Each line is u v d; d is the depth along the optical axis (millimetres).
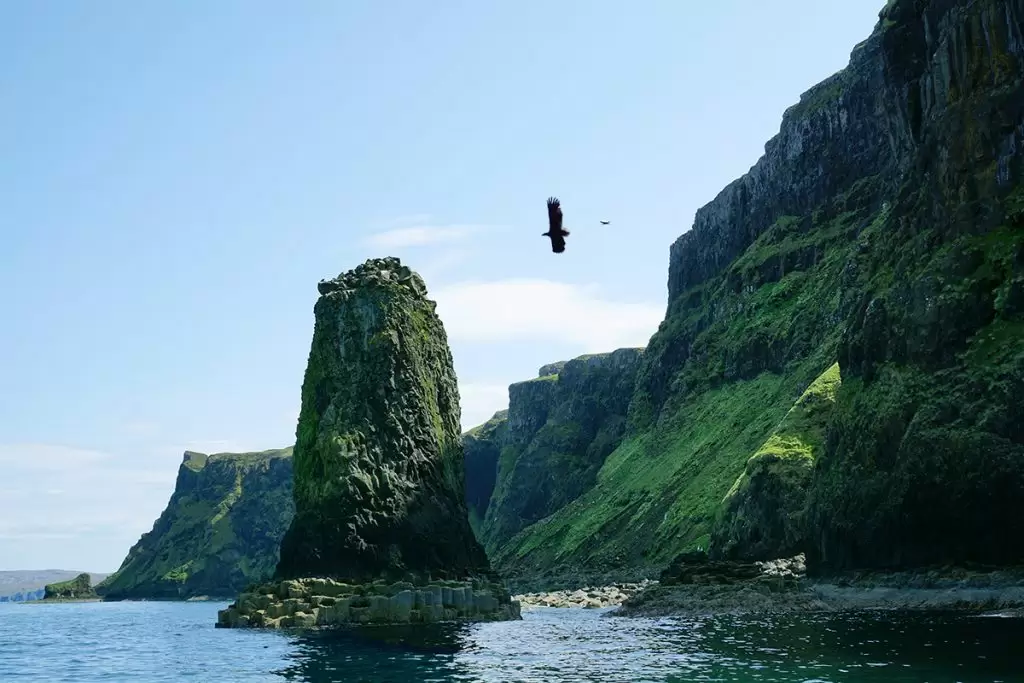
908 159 155250
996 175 115562
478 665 68000
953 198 121812
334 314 133500
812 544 131375
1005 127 115125
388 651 79062
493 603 122188
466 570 132500
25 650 104938
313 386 132250
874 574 111688
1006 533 95812
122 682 66188
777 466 166125
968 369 107312
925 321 116375
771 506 163250
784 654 66375
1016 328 104375
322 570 118188
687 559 137750
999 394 100188
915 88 142000
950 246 118938
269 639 94938
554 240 30828
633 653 72750
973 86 120875
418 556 123688
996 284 109688
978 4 120500
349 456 123312
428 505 128625
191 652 86062
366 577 117938
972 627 77000
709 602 115312
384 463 126250
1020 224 111375
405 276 141875
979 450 99188
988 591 93125
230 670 69438
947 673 53750
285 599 113625
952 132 122938
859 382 132875
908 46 149375
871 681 51875
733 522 172750
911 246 128875
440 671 65188
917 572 104625
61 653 99250
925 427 107250
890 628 79000
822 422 175750
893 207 149625
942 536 102625
